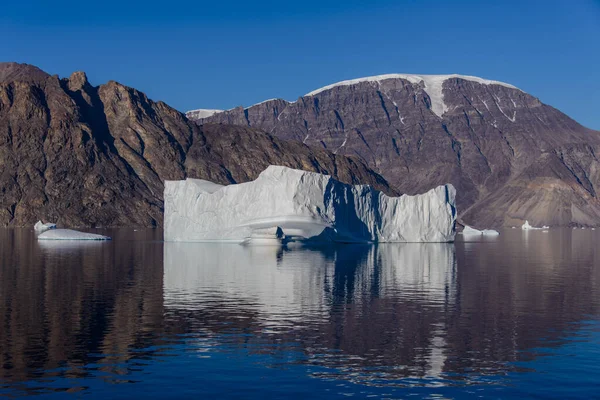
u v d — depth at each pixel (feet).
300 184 340.39
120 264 224.53
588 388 85.15
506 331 114.32
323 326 117.50
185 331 112.88
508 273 206.28
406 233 386.73
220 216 354.74
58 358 96.43
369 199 372.79
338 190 354.13
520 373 90.74
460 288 167.02
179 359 96.32
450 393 83.41
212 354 98.99
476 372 91.09
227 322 120.06
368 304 140.15
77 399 80.64
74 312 128.36
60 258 251.60
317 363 94.79
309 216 337.11
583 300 147.43
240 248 313.94
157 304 137.90
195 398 81.41
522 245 405.39
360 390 84.17
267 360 96.12
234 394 82.69
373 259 255.29
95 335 109.60
